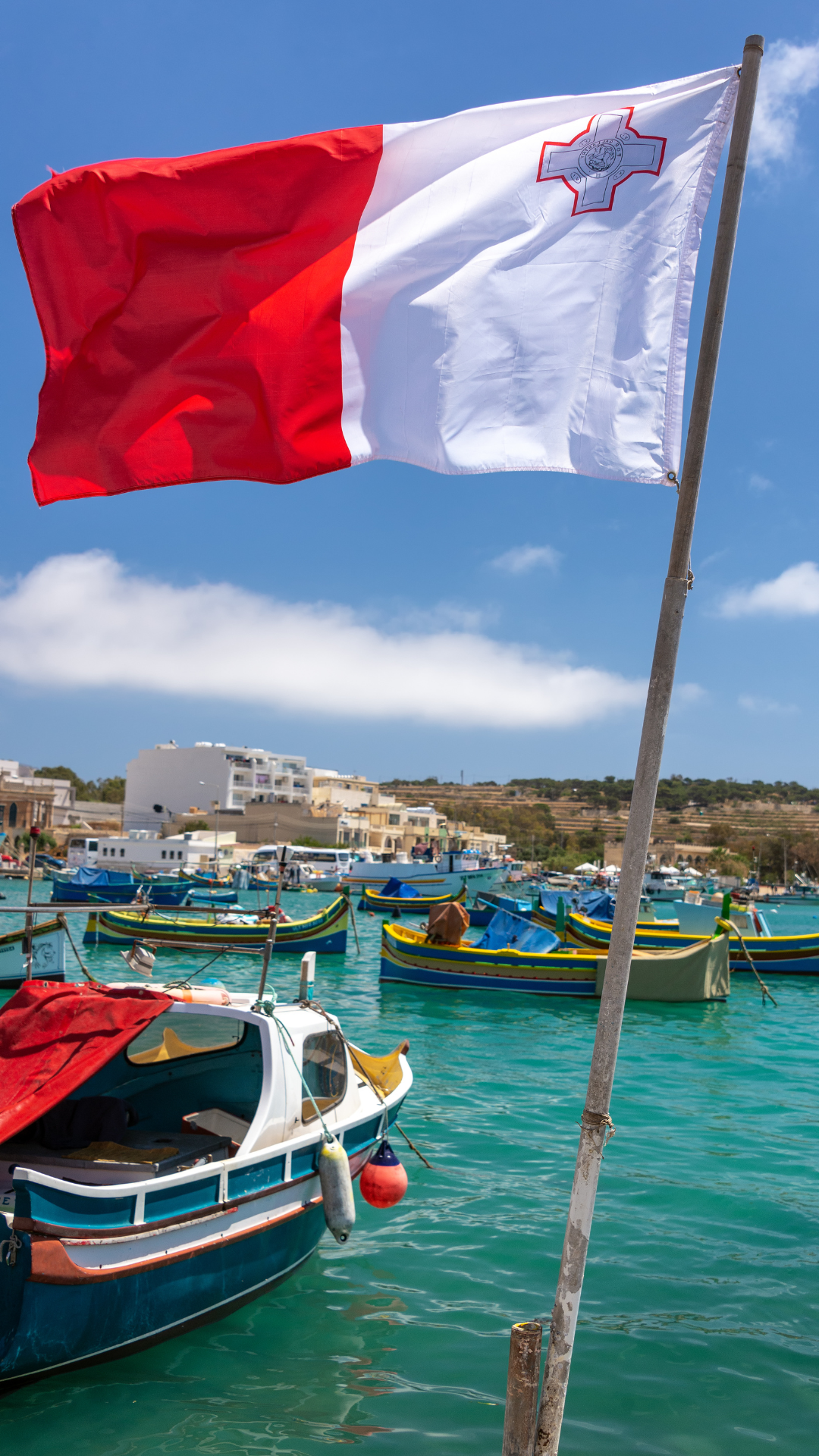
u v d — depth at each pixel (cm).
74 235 659
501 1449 637
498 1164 1276
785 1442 663
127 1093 916
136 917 3962
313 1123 886
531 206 586
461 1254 971
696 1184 1202
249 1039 899
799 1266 961
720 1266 956
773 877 16525
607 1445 654
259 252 630
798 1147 1380
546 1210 1103
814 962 3819
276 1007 930
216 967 3616
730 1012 2867
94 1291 664
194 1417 661
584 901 5309
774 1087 1808
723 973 3097
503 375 580
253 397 631
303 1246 883
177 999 845
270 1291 859
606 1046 469
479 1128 1454
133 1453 618
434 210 604
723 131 549
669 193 557
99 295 655
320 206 624
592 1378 743
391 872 9288
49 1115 810
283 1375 719
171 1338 753
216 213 639
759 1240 1024
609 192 569
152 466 646
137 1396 682
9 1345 628
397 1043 2200
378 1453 629
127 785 15762
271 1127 818
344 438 609
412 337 600
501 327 582
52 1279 631
